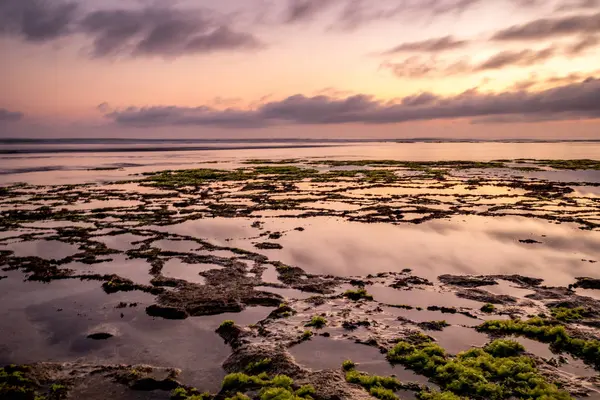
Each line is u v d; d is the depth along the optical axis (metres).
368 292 16.25
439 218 29.34
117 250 22.11
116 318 14.31
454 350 11.88
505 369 10.43
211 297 15.78
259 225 27.64
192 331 13.40
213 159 97.75
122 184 49.03
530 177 54.06
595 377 10.33
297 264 19.64
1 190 43.62
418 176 55.91
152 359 11.77
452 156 107.56
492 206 33.66
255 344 12.23
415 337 12.56
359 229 26.31
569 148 163.75
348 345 12.23
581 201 35.53
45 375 10.88
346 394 9.80
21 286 17.20
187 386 10.46
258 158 101.94
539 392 9.48
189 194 41.47
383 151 144.25
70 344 12.61
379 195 39.78
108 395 10.12
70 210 32.97
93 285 17.31
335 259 20.33
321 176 56.62
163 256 21.06
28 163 80.12
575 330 12.60
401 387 10.11
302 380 10.44
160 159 97.12
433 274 18.17
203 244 23.19
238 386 10.27
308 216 30.45
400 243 22.98
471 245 22.45
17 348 12.36
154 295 16.23
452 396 9.46
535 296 15.59
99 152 127.06
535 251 21.27
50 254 21.55
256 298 15.73
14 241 23.92
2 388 10.05
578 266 18.92
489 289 16.42
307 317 14.15
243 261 20.16
